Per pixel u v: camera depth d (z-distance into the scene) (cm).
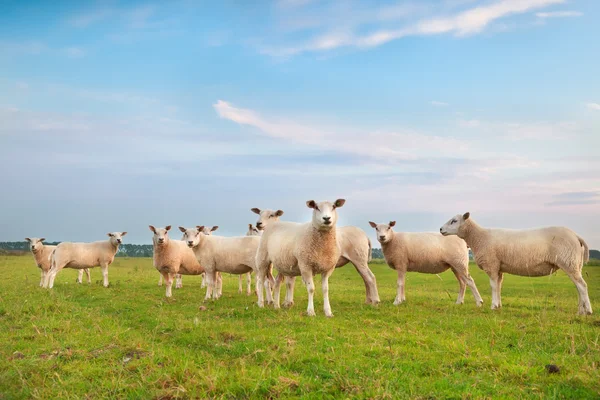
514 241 1367
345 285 2361
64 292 1848
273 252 1327
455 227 1464
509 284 2359
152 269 3741
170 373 654
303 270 1225
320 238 1196
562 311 1331
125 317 1218
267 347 790
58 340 895
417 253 1521
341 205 1214
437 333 948
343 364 679
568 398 554
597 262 3209
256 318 1155
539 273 1374
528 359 712
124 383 634
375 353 755
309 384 599
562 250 1305
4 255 5481
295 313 1207
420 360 718
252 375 640
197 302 1541
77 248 2183
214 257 1630
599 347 782
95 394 600
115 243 2223
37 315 1186
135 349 801
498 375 644
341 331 945
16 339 914
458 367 689
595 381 595
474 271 2948
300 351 755
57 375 656
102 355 775
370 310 1276
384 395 549
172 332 980
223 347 816
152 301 1543
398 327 985
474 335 909
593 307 1440
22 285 2162
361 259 1480
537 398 550
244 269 1630
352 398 552
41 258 2338
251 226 2100
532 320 1094
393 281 2638
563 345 819
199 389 599
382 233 1498
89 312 1275
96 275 3097
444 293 1923
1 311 1243
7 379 654
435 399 553
